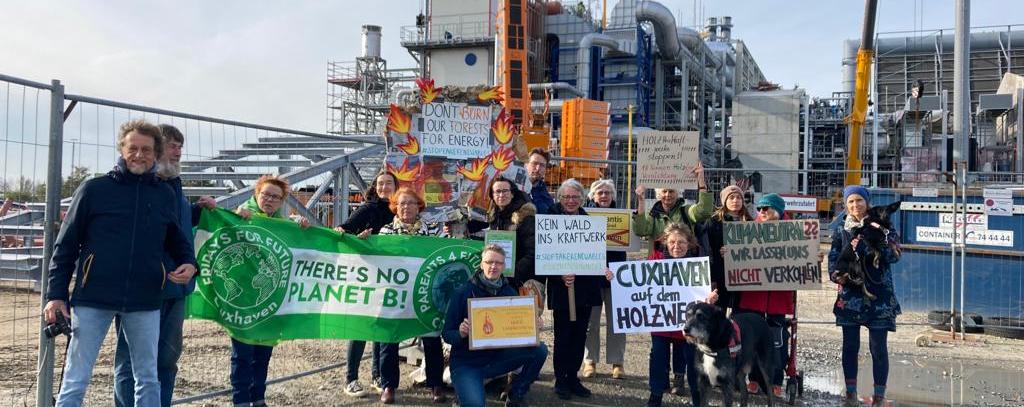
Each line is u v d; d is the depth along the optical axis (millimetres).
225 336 8344
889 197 11703
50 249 4578
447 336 5156
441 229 6449
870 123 38875
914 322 10172
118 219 3826
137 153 3883
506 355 5188
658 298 5656
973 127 30781
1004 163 22422
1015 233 10469
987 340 9039
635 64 39344
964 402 6133
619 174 19078
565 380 6008
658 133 7121
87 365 3775
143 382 3957
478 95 9633
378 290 5543
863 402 6059
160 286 3988
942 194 11211
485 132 8586
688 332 4898
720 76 47781
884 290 5668
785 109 37031
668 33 37438
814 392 6461
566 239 5770
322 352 7551
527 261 5719
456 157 8445
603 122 28047
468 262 5719
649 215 6426
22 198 5004
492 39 36906
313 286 5465
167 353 4438
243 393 5184
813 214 19031
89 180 3869
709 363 4965
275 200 5512
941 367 7480
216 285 5207
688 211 6301
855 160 23234
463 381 5031
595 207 7293
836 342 8859
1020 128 20297
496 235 5656
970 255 10445
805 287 5797
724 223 6012
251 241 5305
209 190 11289
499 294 5262
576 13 42000
